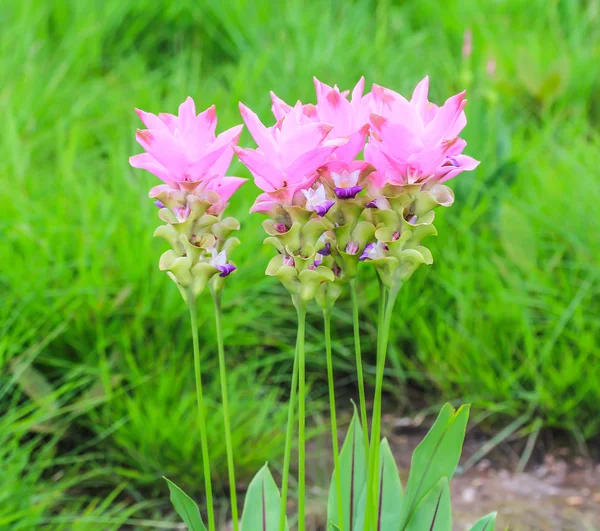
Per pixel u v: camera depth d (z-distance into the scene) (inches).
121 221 102.3
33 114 127.0
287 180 59.4
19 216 101.3
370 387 106.0
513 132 137.6
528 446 95.4
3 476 78.2
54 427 85.6
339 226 60.0
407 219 60.0
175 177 60.4
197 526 64.4
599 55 153.0
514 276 102.0
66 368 93.4
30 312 91.8
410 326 106.3
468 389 101.1
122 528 82.3
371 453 62.1
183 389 94.0
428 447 65.1
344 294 106.7
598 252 101.3
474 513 85.0
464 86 128.8
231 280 100.0
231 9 164.2
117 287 96.3
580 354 97.6
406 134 58.6
